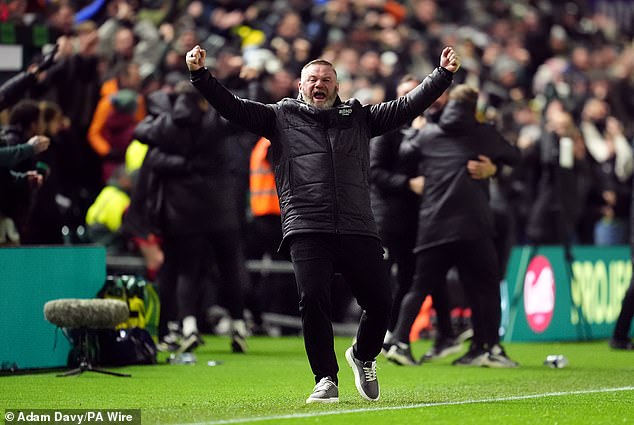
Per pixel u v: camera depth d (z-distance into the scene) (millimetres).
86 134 48531
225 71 47562
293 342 48750
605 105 73875
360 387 27359
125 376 34031
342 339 50625
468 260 37750
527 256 50281
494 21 85500
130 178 48969
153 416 24625
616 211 63406
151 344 38562
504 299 50031
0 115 40281
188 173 41562
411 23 80062
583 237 63156
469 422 23984
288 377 34344
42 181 36750
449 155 37688
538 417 24984
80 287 37312
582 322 52312
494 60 76062
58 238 42000
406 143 38438
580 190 57562
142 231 42688
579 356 43406
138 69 51969
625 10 100750
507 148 38312
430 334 50500
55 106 39531
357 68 65062
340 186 26219
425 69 72375
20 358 35500
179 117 41156
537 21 86125
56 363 36562
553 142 53750
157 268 47094
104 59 54688
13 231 36750
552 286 51312
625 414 25781
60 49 41094
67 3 57656
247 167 50656
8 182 35750
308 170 26219
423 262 38031
